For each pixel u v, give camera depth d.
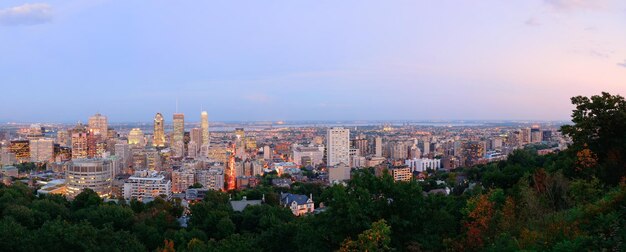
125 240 81.31
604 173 51.94
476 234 36.62
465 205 58.12
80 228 77.75
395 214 42.56
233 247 66.44
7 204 108.94
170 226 111.62
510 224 37.69
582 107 59.69
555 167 73.62
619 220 26.47
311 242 45.28
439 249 40.81
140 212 127.12
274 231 67.50
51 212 111.00
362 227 41.31
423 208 43.00
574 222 30.50
